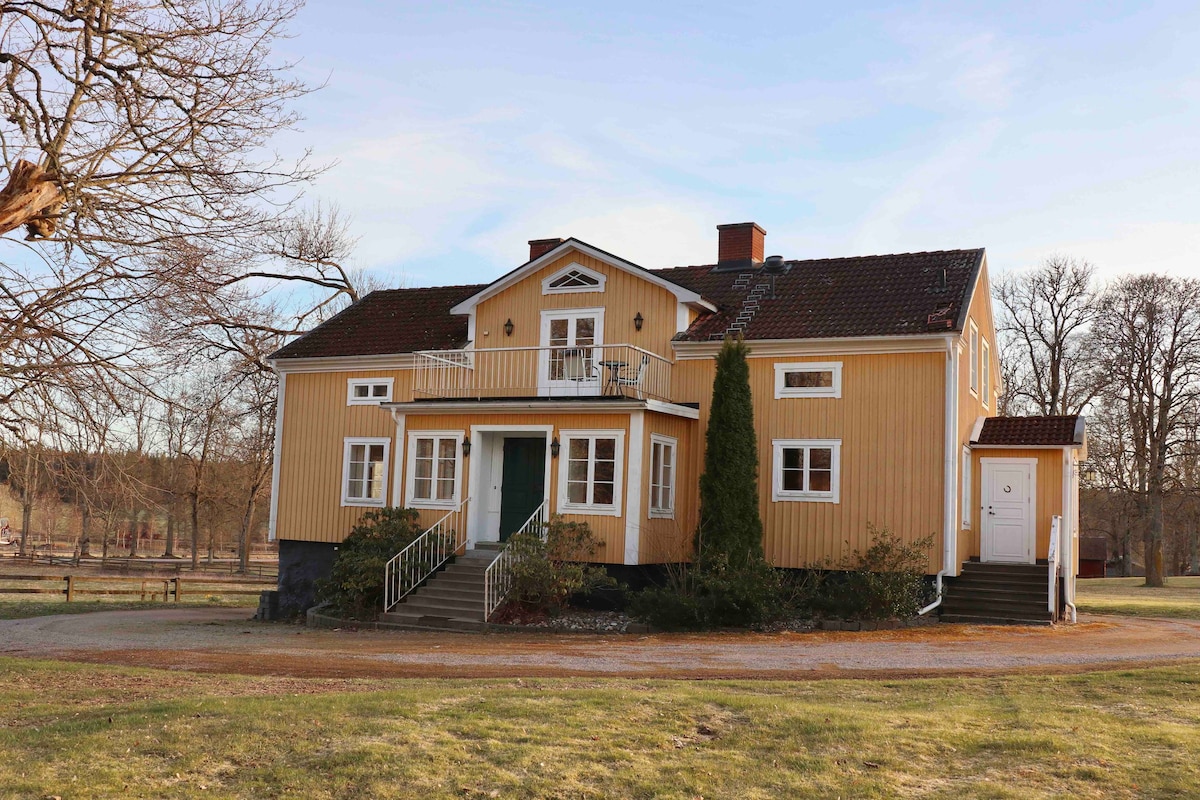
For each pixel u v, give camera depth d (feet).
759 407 73.77
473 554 73.72
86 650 54.39
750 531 67.72
